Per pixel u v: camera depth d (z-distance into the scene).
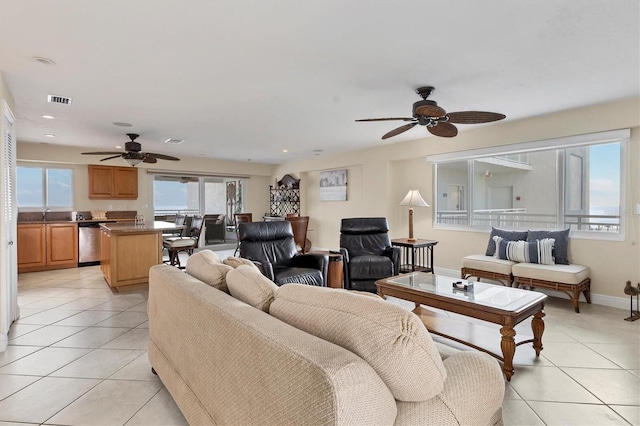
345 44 2.30
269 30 2.11
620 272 3.67
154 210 7.42
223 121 4.34
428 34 2.17
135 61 2.55
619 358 2.48
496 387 1.14
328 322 1.04
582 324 3.17
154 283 2.10
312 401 0.81
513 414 1.83
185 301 1.58
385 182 6.06
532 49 2.38
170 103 3.57
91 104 3.59
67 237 5.93
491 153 4.64
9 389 2.06
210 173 8.05
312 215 8.05
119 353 2.56
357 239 4.72
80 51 2.38
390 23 2.04
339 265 4.16
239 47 2.33
